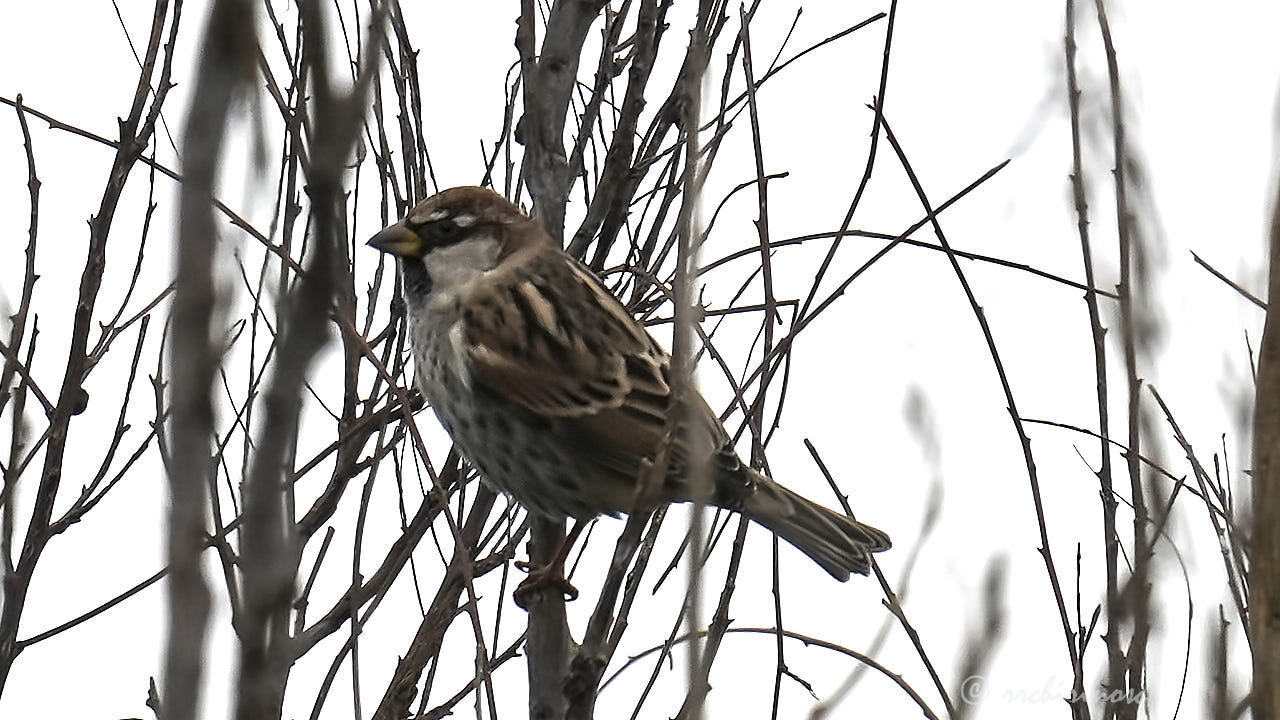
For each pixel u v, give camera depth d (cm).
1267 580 593
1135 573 728
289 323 361
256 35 338
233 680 396
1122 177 744
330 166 350
